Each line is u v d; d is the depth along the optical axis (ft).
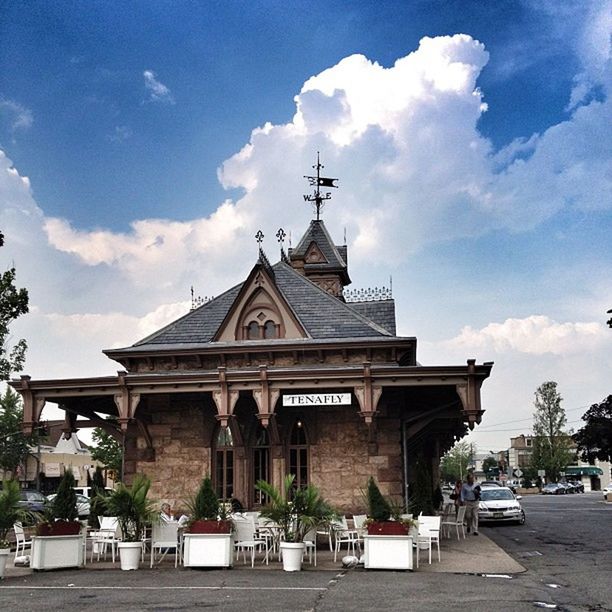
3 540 45.44
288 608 32.32
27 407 64.39
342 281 110.63
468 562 51.52
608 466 371.76
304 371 61.77
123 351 74.02
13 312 107.34
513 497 98.73
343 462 69.15
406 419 69.26
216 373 62.39
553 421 312.71
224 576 44.09
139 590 38.34
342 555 55.21
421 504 66.44
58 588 39.47
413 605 33.14
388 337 72.33
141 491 49.49
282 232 88.94
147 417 72.02
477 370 60.64
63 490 50.47
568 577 43.78
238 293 77.71
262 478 70.95
